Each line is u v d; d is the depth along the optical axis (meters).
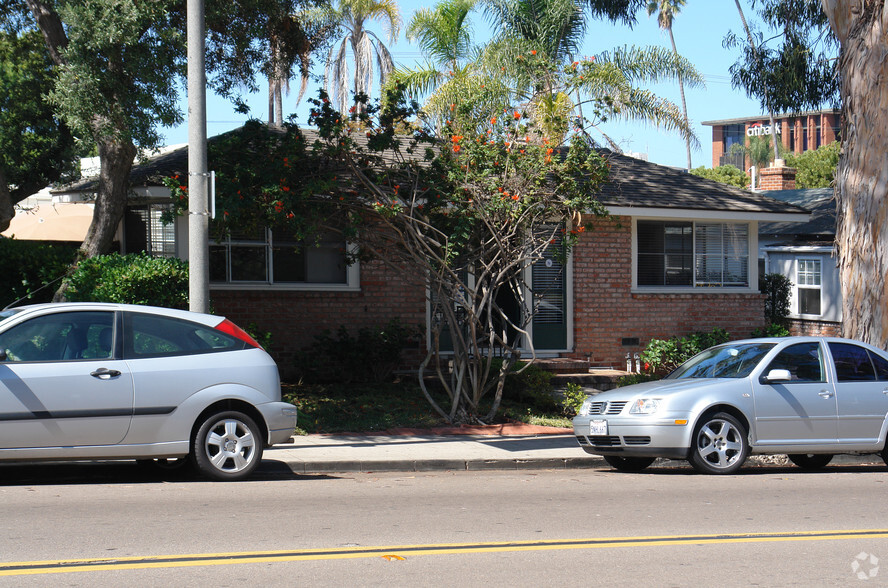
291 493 8.88
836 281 25.58
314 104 12.63
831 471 11.41
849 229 13.79
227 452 9.39
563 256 14.00
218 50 15.27
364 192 12.87
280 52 15.84
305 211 12.67
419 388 16.02
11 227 22.11
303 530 7.12
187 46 11.96
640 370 18.50
